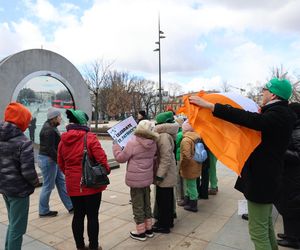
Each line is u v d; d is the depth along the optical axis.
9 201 3.20
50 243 4.00
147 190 4.15
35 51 8.59
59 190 5.09
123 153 3.94
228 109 2.65
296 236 3.75
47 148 4.85
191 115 2.93
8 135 3.11
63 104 9.48
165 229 4.28
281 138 2.66
